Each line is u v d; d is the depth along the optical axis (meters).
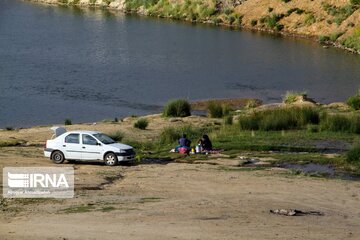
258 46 125.88
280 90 87.00
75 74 94.06
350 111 61.59
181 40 131.62
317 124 51.44
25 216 24.88
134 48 119.94
